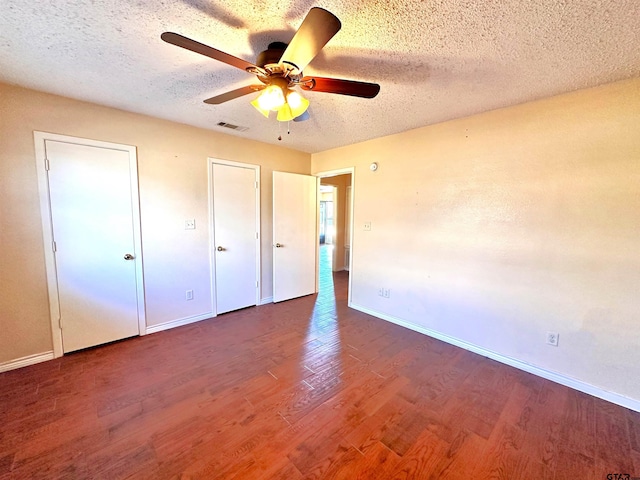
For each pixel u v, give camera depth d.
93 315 2.64
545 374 2.27
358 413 1.83
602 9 1.25
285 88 1.60
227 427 1.70
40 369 2.29
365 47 1.60
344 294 4.61
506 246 2.43
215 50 1.30
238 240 3.67
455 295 2.79
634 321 1.91
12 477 1.35
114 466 1.42
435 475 1.41
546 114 2.18
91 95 2.33
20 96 2.19
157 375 2.23
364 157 3.62
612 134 1.93
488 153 2.50
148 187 2.88
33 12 1.33
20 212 2.25
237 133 3.37
